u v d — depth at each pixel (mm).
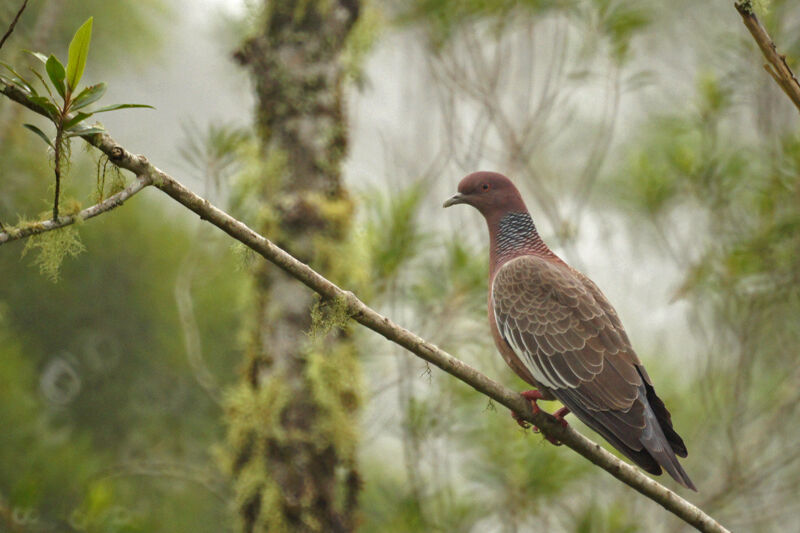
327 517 8844
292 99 9203
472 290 10016
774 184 11461
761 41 5789
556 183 14547
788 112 12680
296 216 9062
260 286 9141
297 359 8922
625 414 7969
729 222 12031
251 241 6051
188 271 10320
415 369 10000
